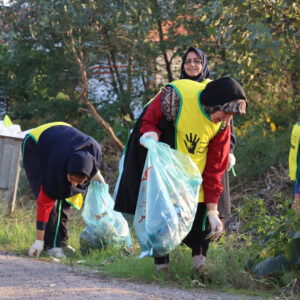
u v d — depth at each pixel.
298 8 8.48
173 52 13.23
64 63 12.87
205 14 9.44
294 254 4.89
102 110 13.27
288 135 10.71
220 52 12.20
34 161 6.55
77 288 4.30
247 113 11.12
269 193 9.41
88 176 6.05
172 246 4.65
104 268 5.69
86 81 11.97
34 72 13.15
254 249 5.53
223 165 4.92
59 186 6.14
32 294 4.02
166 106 4.71
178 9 12.39
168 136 4.82
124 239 6.74
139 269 5.20
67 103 13.45
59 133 6.39
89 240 6.69
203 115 4.64
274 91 10.86
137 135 4.91
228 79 4.54
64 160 6.07
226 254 5.30
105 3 11.47
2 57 13.27
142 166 4.88
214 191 4.88
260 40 7.51
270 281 4.98
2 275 4.75
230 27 8.64
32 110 13.56
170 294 4.31
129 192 4.92
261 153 10.71
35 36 12.41
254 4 8.36
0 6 11.77
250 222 5.88
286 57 8.62
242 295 4.49
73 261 6.21
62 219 6.89
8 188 9.72
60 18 11.54
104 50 12.80
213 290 4.70
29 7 11.71
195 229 5.03
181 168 4.67
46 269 5.30
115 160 12.09
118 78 13.45
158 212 4.59
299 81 10.73
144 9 11.91
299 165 7.08
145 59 12.94
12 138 9.72
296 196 7.17
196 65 6.11
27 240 7.32
